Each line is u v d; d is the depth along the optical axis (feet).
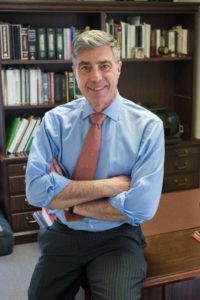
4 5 9.41
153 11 10.75
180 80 12.31
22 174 10.29
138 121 5.18
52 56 10.42
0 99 10.09
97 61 4.88
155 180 4.89
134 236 5.25
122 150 5.11
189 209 7.20
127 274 4.72
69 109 5.50
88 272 5.03
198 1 11.49
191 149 11.64
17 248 10.31
